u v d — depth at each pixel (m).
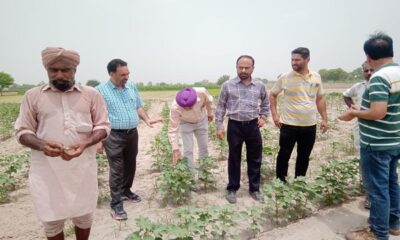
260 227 4.38
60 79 2.80
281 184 4.58
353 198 5.20
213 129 10.82
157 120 5.51
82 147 2.88
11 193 6.04
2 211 5.17
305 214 4.70
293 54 5.01
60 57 2.71
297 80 5.10
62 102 2.91
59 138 2.93
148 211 5.02
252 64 4.93
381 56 3.55
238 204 5.14
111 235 4.29
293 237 4.11
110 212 4.90
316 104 5.49
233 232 4.24
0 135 13.57
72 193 3.04
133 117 4.86
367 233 3.92
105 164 7.18
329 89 47.50
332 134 10.71
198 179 6.20
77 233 3.43
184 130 5.72
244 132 5.10
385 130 3.56
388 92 3.46
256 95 5.05
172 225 3.63
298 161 5.55
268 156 7.56
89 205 3.18
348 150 8.25
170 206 5.18
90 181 3.15
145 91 67.31
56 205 2.99
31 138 2.82
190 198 5.43
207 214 3.85
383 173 3.68
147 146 10.44
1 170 7.52
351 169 5.37
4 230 4.54
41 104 2.87
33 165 2.97
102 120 3.16
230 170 5.27
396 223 4.03
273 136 9.70
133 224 4.59
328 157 7.81
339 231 4.22
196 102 5.41
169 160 6.88
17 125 2.85
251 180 5.35
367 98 3.68
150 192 5.83
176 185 5.05
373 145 3.64
